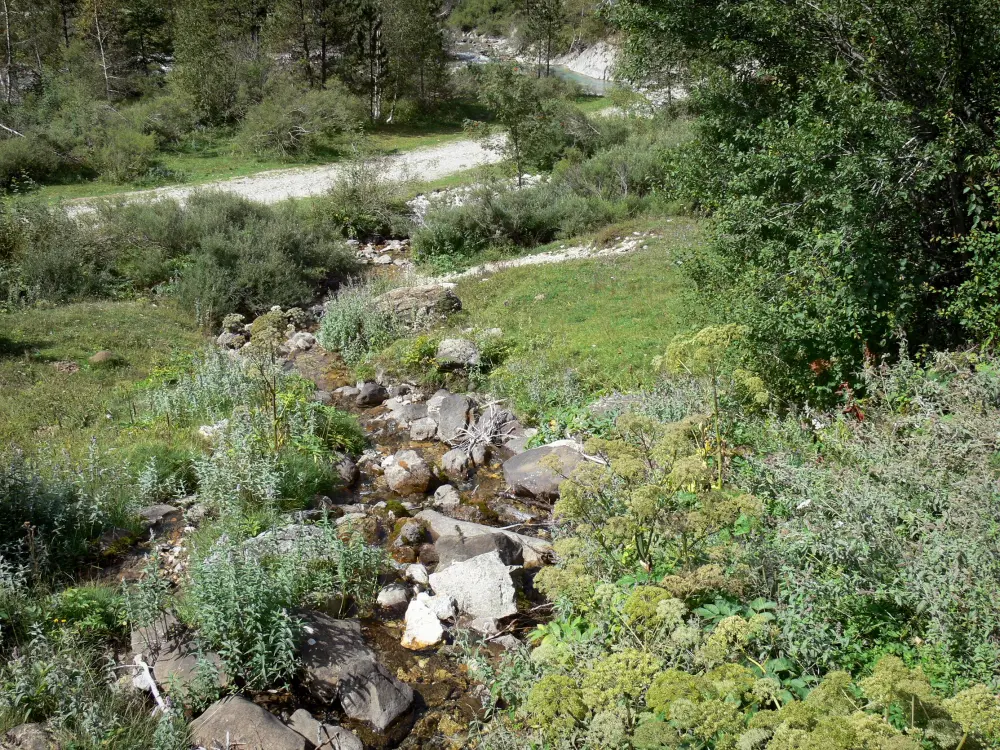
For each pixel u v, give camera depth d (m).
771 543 5.06
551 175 26.33
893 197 8.23
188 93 36.88
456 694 5.57
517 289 16.38
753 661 4.10
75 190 27.34
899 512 4.87
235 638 5.41
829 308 7.96
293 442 9.08
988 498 4.68
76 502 7.46
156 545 6.96
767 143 9.33
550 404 10.65
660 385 9.04
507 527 8.02
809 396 8.19
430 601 6.38
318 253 19.94
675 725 3.43
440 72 46.19
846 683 3.33
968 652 4.00
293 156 33.88
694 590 4.62
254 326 14.72
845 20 9.45
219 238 18.44
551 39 58.06
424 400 11.88
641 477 5.38
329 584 6.43
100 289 17.33
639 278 15.62
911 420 6.20
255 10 48.47
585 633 4.97
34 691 5.03
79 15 45.09
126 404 10.73
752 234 9.38
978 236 7.92
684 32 10.96
